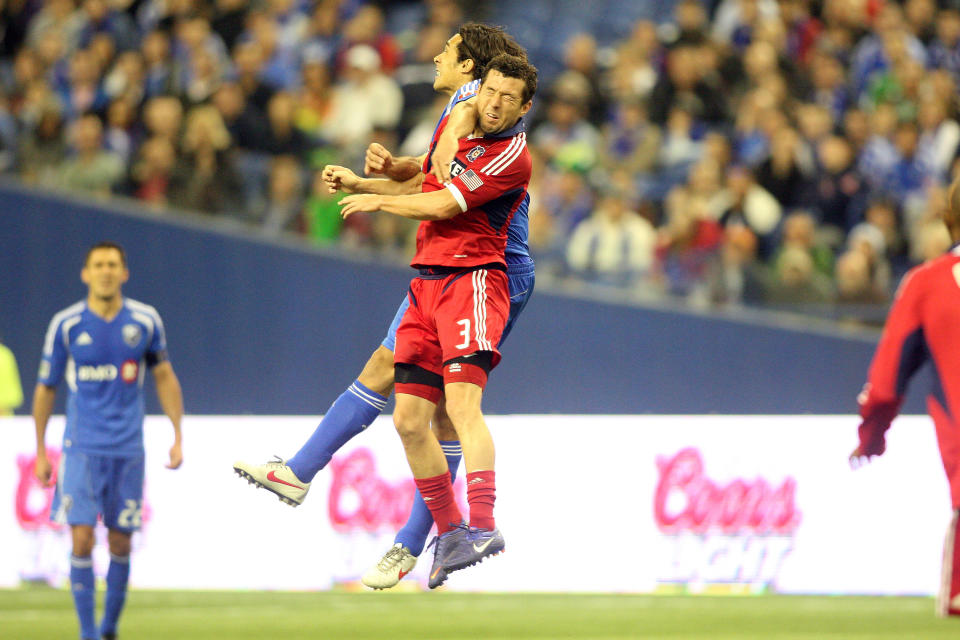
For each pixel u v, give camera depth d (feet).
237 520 88.74
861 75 122.01
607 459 88.28
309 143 109.60
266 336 99.86
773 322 94.94
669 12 139.03
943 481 86.53
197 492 89.10
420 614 73.82
